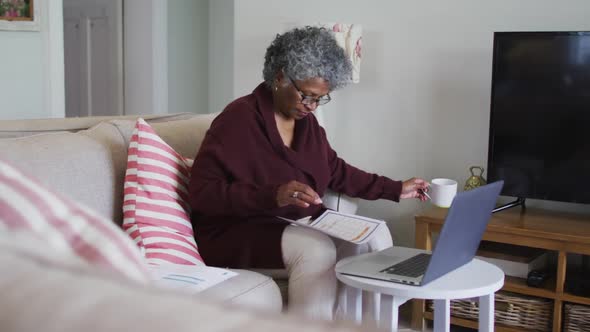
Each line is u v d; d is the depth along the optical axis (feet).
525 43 9.93
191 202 7.28
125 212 6.86
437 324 6.75
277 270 7.32
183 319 1.36
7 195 2.17
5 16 12.23
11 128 7.19
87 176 6.74
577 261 10.52
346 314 7.25
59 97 13.15
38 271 1.52
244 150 7.55
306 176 8.02
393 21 11.70
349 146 12.27
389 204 11.98
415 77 11.64
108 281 1.51
